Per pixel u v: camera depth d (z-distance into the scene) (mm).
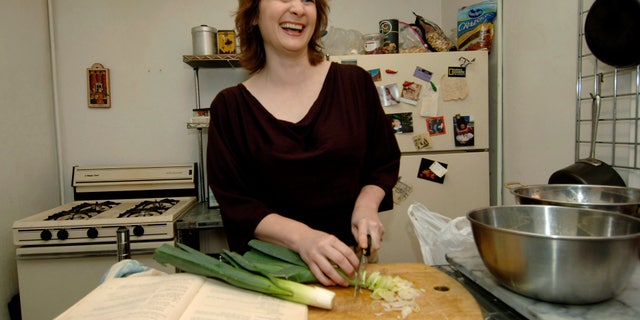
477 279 749
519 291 644
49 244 1672
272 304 650
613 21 1095
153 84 2293
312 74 1034
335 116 995
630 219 665
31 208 2008
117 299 639
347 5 2338
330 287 763
